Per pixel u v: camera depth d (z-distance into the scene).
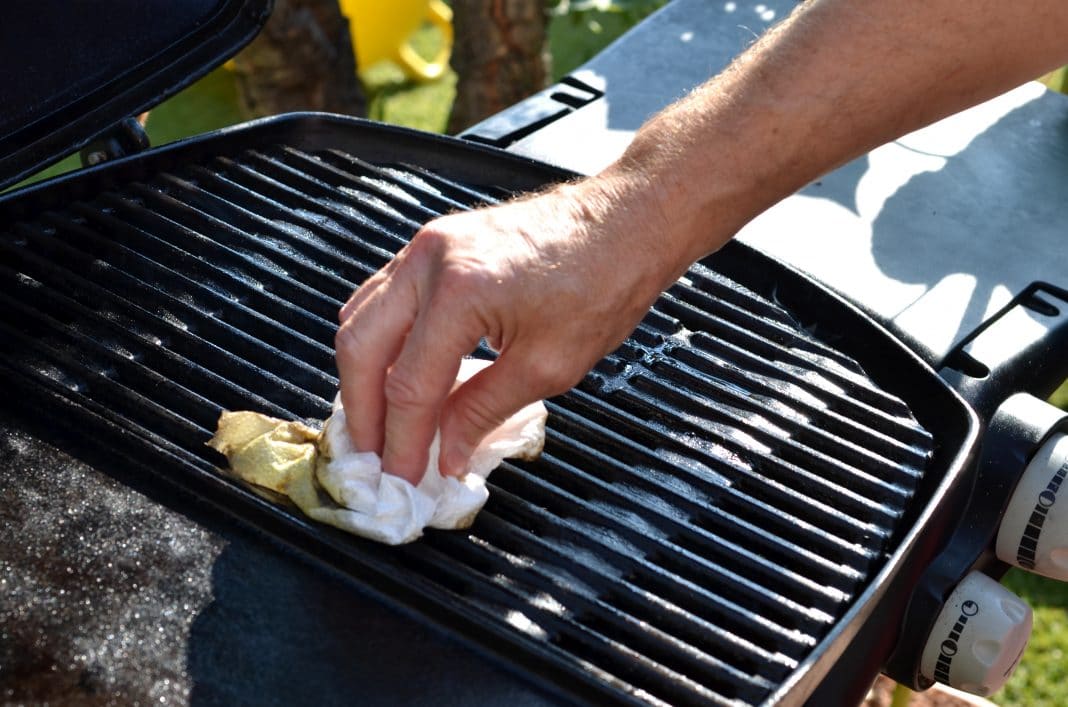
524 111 1.25
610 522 0.95
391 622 0.89
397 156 1.20
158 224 1.10
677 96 1.27
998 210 1.19
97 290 1.04
